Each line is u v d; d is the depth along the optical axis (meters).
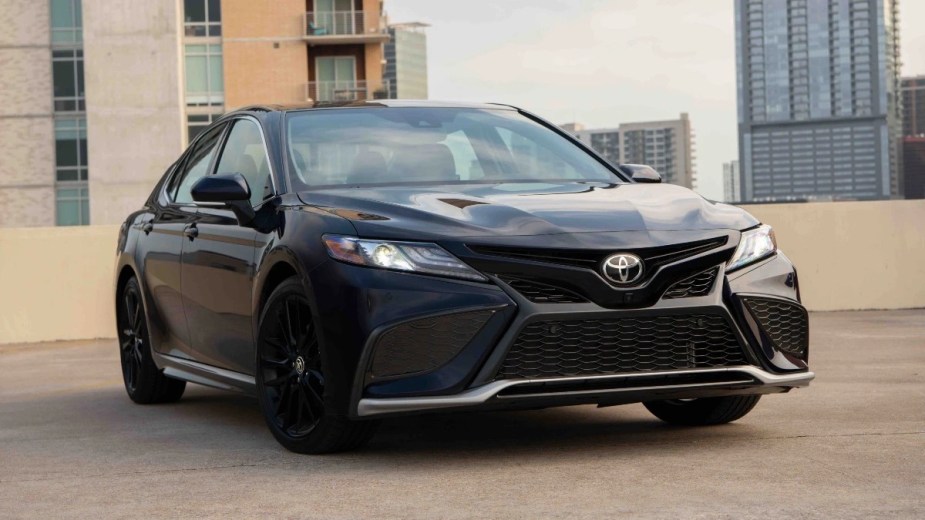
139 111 43.62
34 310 10.66
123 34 43.56
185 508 3.12
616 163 4.77
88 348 9.66
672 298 3.60
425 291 3.49
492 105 5.10
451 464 3.61
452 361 3.47
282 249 3.89
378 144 4.49
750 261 3.78
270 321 4.01
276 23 45.00
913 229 11.16
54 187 44.03
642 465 3.49
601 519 2.79
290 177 4.27
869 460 3.47
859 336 8.36
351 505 3.06
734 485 3.14
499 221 3.62
